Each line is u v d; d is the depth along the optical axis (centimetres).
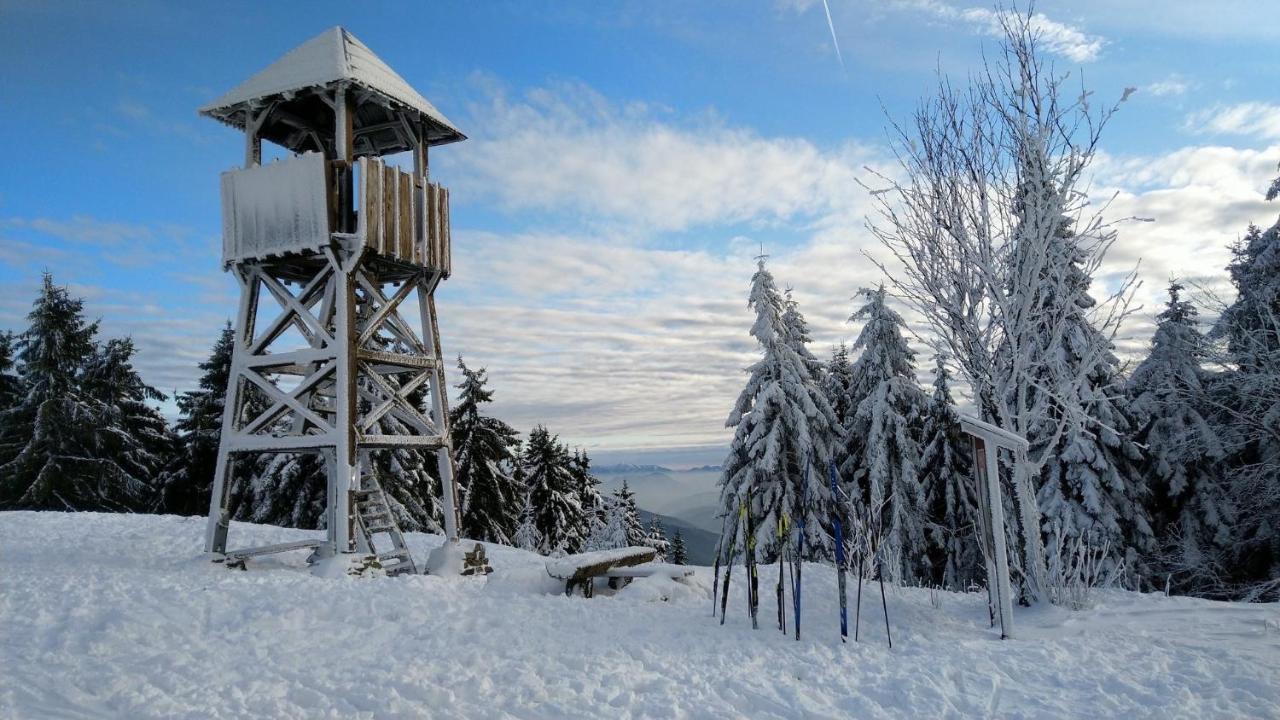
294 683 664
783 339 2570
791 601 1139
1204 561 2352
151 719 574
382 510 1506
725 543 2444
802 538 955
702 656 808
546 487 4131
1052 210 1184
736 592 1239
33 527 1931
